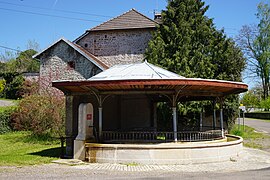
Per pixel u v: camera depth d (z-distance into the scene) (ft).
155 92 35.76
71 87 35.88
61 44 82.64
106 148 33.71
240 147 40.63
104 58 83.76
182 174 27.04
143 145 33.04
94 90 36.42
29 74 129.49
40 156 39.17
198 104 65.51
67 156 38.14
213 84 34.04
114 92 36.27
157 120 69.97
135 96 52.16
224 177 25.43
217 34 75.05
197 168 30.42
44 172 27.99
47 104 59.41
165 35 73.67
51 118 58.18
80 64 79.46
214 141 38.60
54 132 58.13
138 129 53.93
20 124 65.87
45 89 75.56
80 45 86.69
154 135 45.73
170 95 36.50
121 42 82.89
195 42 72.90
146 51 73.56
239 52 76.13
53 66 82.84
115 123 50.16
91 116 37.22
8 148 48.65
